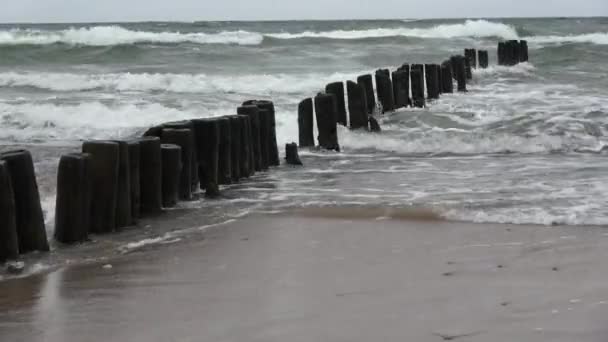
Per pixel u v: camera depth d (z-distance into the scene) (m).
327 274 7.88
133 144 10.47
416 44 49.66
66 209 9.36
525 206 11.04
